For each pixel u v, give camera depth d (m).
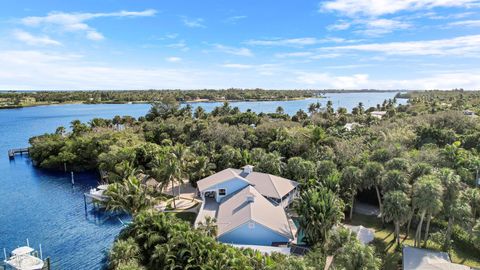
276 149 71.81
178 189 61.03
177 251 32.06
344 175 48.31
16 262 35.66
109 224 49.34
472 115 100.88
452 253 38.31
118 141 79.25
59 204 57.53
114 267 32.34
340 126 101.19
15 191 64.62
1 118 185.00
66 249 41.78
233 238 38.19
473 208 40.53
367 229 40.81
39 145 86.31
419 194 37.16
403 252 35.06
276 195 47.03
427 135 74.62
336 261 29.88
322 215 35.81
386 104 187.38
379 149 58.12
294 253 35.31
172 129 94.81
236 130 82.25
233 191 50.03
